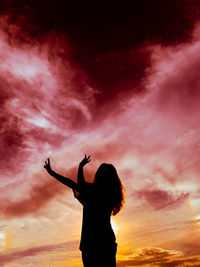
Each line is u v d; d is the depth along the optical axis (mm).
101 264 2074
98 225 2178
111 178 2420
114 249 2170
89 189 2285
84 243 2150
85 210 2250
